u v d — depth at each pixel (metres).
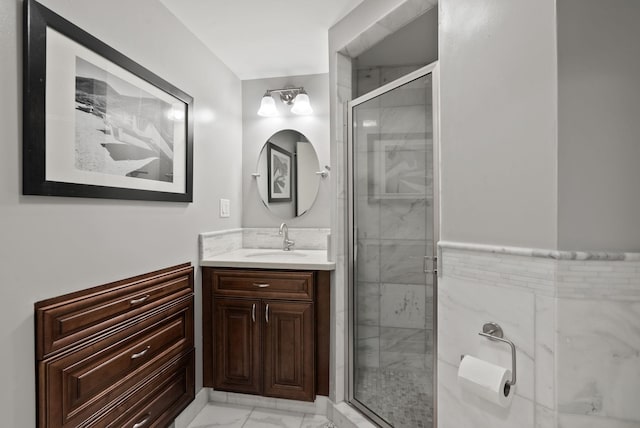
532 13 1.02
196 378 2.07
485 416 1.17
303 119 2.73
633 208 0.96
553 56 0.97
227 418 2.03
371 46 1.94
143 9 1.64
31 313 1.11
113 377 1.40
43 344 1.12
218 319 2.13
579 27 0.96
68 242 1.24
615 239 0.96
